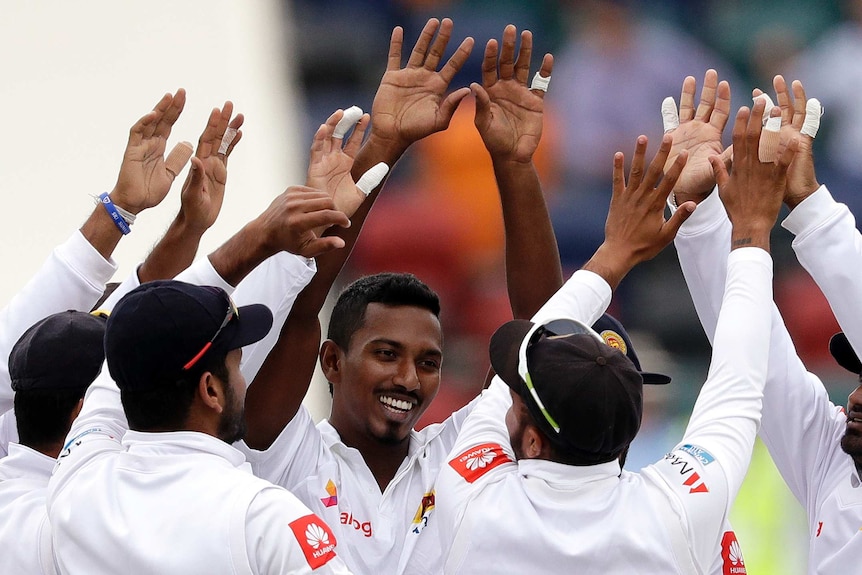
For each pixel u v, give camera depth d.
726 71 29.86
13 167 14.10
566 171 27.84
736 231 9.29
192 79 15.37
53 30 14.88
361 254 25.88
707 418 8.61
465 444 8.98
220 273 9.13
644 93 28.66
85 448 8.61
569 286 9.43
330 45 28.50
